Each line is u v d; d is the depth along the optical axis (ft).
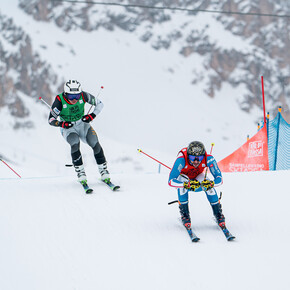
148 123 440.04
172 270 17.53
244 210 23.54
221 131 452.76
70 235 20.49
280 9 553.23
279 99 501.15
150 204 24.34
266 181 28.19
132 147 391.45
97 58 498.69
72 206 23.90
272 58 527.81
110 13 546.26
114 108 450.71
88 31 528.22
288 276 17.20
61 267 17.74
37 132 375.45
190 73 513.04
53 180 29.35
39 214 22.74
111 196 25.58
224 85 506.48
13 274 17.25
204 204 24.39
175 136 428.15
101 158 27.73
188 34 538.88
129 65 507.71
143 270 17.53
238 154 42.37
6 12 486.79
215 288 16.37
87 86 465.88
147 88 486.79
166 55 527.40
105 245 19.57
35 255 18.65
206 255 18.72
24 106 402.72
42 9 510.58
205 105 483.10
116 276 17.11
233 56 517.96
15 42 458.09
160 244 19.67
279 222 22.04
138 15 553.23
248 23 545.44
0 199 24.84
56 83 445.37
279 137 43.32
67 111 26.37
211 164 20.51
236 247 19.51
